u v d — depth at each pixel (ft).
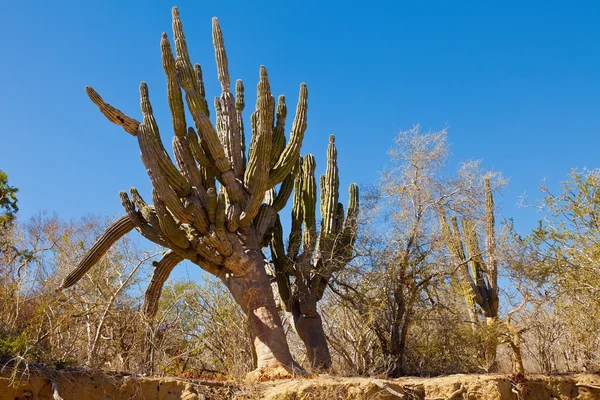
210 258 40.83
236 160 43.14
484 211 50.29
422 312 49.62
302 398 33.50
